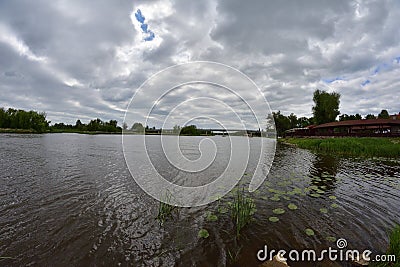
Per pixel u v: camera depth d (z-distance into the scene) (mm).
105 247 4395
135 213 6012
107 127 68188
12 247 4379
